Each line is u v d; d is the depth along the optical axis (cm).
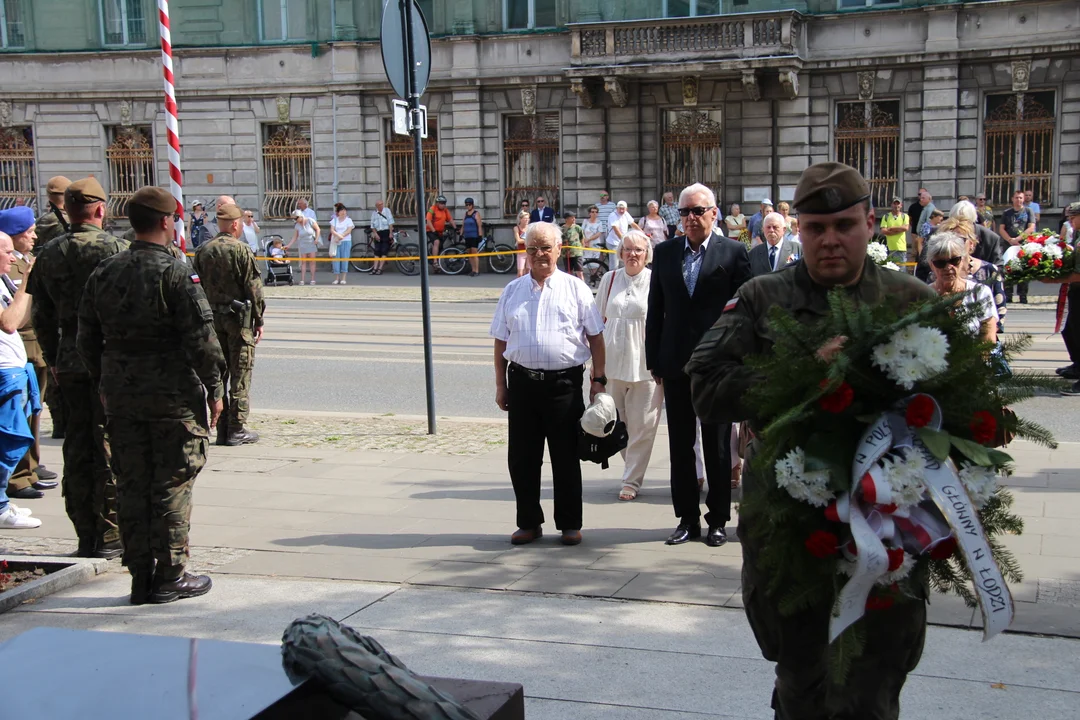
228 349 902
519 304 609
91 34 3272
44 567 581
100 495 601
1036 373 280
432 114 3078
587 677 425
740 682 419
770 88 2775
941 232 646
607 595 523
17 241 789
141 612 516
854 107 2759
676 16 2838
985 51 2592
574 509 611
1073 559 550
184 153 3247
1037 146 2617
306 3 3144
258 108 3195
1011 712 386
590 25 2798
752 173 2827
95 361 536
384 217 2986
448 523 661
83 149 3309
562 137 2973
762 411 276
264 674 197
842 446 264
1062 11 2539
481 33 3003
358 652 202
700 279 601
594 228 2583
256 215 3238
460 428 970
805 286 304
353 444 902
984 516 276
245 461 842
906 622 287
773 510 271
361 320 1811
